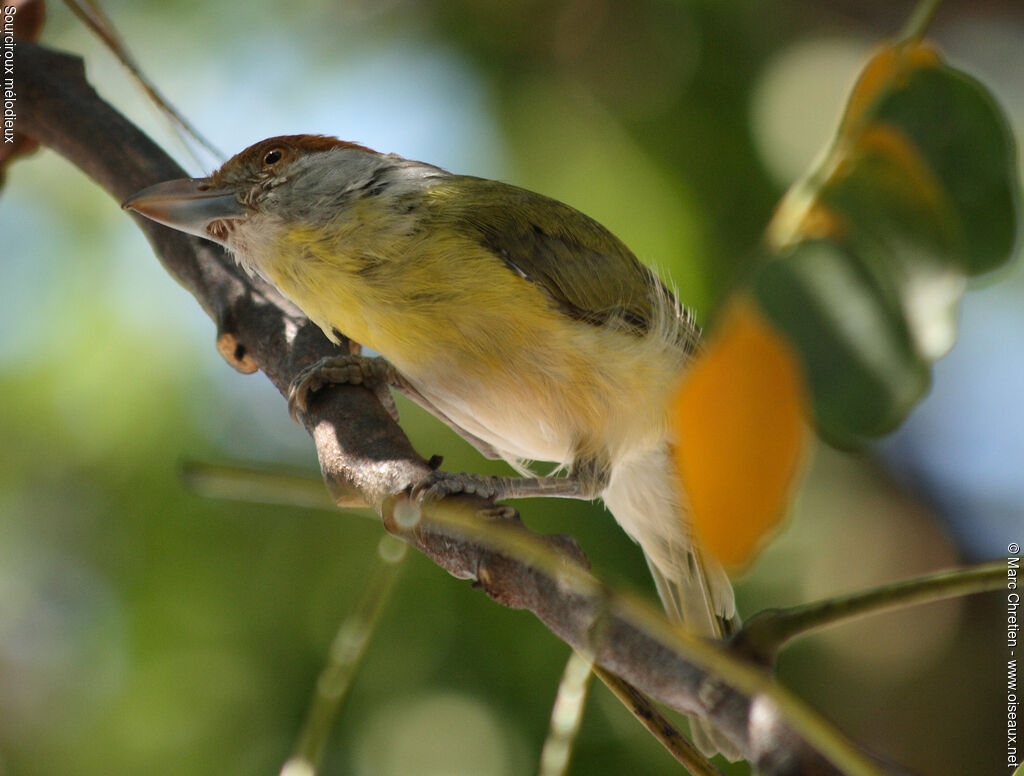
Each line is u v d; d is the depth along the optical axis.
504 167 11.02
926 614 12.25
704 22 11.34
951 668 11.94
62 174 10.70
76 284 10.41
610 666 3.49
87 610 9.77
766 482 2.75
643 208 10.64
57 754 9.69
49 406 10.09
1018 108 14.30
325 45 11.80
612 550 9.67
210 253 7.16
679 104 11.05
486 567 4.32
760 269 3.21
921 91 3.56
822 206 3.36
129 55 8.34
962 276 3.29
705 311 10.17
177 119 7.05
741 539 2.74
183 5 11.59
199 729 9.11
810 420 3.12
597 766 8.87
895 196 3.35
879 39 12.99
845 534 12.25
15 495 9.90
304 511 9.81
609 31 11.45
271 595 9.56
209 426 10.11
